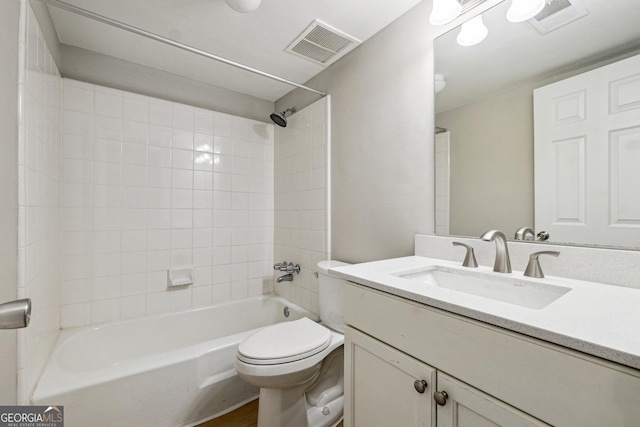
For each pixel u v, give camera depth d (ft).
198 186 6.88
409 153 4.55
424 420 2.31
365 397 2.93
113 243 5.82
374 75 5.16
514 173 3.39
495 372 1.88
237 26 4.97
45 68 4.24
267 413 3.99
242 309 7.11
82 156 5.51
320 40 5.33
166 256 6.43
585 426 1.51
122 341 5.67
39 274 3.92
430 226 4.25
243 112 7.69
